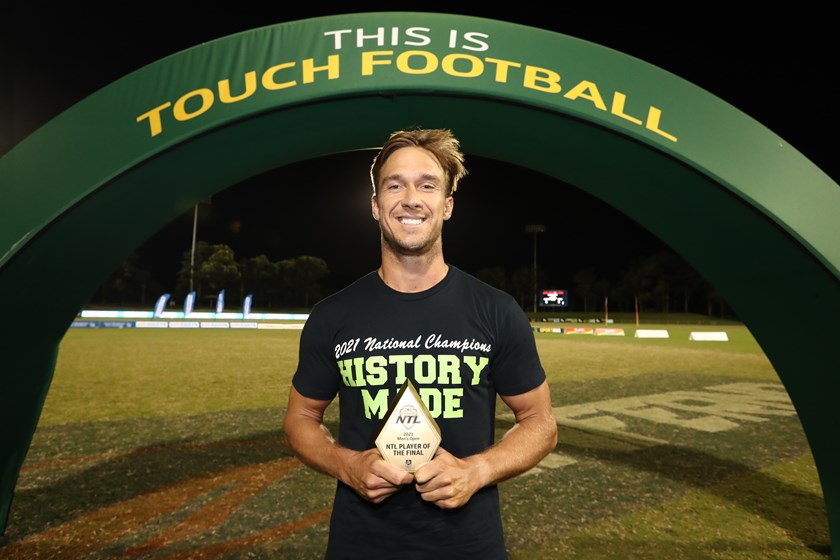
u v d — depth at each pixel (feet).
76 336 55.57
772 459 14.49
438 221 4.74
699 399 24.00
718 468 13.70
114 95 8.01
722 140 8.09
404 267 4.74
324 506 10.94
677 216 9.51
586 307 232.53
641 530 9.89
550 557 8.81
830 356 8.56
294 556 8.82
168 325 83.41
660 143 8.02
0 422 9.06
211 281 185.78
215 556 8.80
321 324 4.84
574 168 10.17
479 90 8.22
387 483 4.09
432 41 8.36
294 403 5.03
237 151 9.20
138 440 15.92
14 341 8.59
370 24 8.43
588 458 14.55
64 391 24.23
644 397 24.52
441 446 4.47
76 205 7.68
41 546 9.10
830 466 9.22
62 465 13.46
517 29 8.53
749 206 7.92
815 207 7.88
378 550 4.37
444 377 4.49
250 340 56.13
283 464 13.66
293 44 8.37
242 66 8.25
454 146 5.15
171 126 7.95
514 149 10.35
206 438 16.20
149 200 9.01
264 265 201.26
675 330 104.83
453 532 4.39
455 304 4.70
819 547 9.24
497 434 17.60
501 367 4.78
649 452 15.17
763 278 9.00
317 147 10.41
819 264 7.78
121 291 187.52
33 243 7.64
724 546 9.25
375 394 4.54
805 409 9.47
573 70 8.36
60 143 7.79
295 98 8.17
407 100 8.63
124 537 9.45
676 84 8.37
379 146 10.93
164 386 25.85
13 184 7.63
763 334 9.70
